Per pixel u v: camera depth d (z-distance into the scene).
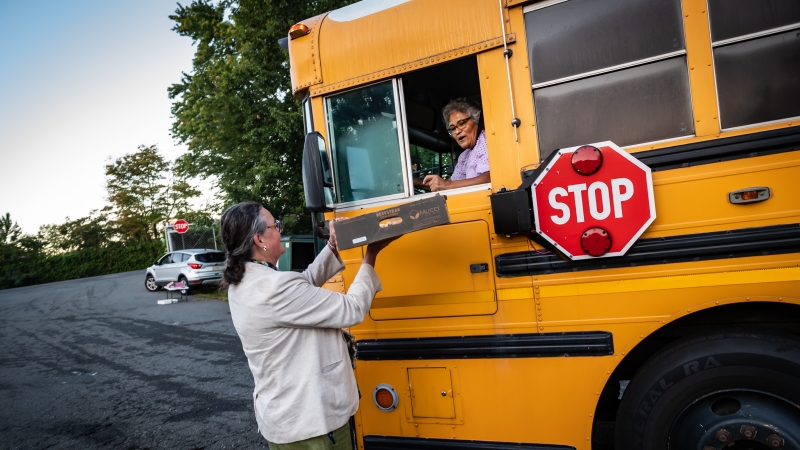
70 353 9.09
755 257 1.86
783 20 1.87
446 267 2.30
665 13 2.02
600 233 1.99
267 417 1.96
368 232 2.04
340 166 2.60
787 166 1.82
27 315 15.84
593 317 2.07
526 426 2.19
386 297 2.42
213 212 17.05
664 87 2.02
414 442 2.38
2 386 7.18
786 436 1.81
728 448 1.93
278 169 11.79
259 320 1.95
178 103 16.91
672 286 1.96
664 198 1.96
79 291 22.16
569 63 2.14
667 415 2.00
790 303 1.83
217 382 6.27
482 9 2.26
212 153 14.63
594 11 2.11
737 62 1.92
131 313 13.55
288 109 12.18
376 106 2.50
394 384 2.42
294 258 5.00
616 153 1.97
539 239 2.13
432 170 3.44
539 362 2.16
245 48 11.70
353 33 2.52
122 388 6.43
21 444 4.80
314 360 1.95
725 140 1.89
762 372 1.86
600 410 2.52
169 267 17.39
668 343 2.23
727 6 1.93
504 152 2.22
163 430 4.75
